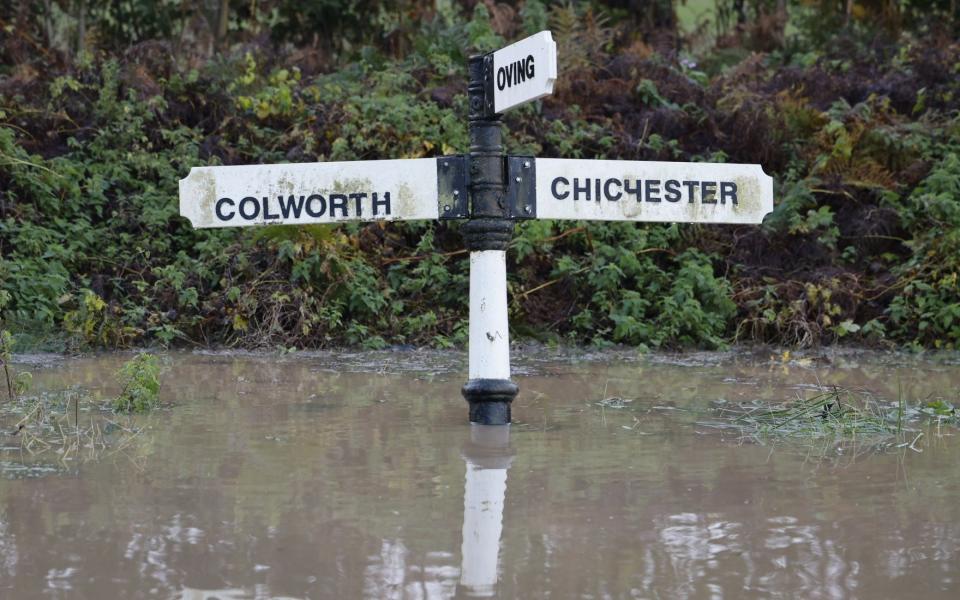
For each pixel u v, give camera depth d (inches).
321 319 794.2
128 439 418.6
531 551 275.1
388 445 413.7
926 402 540.4
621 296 862.5
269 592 242.4
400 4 1434.5
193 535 287.1
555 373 649.6
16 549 274.1
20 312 761.6
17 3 1278.3
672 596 241.3
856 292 869.2
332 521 301.9
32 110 972.6
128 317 776.9
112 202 919.7
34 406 490.9
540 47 444.1
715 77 1226.0
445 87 1055.6
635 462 385.7
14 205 872.9
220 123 1007.0
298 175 487.5
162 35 1411.2
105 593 241.1
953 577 255.8
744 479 359.6
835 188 962.1
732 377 639.1
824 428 458.6
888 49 1248.8
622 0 1497.3
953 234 865.5
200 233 885.2
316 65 1241.4
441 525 298.7
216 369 649.6
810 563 266.4
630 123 1051.3
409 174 487.5
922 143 1007.6
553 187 492.7
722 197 515.8
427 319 808.3
